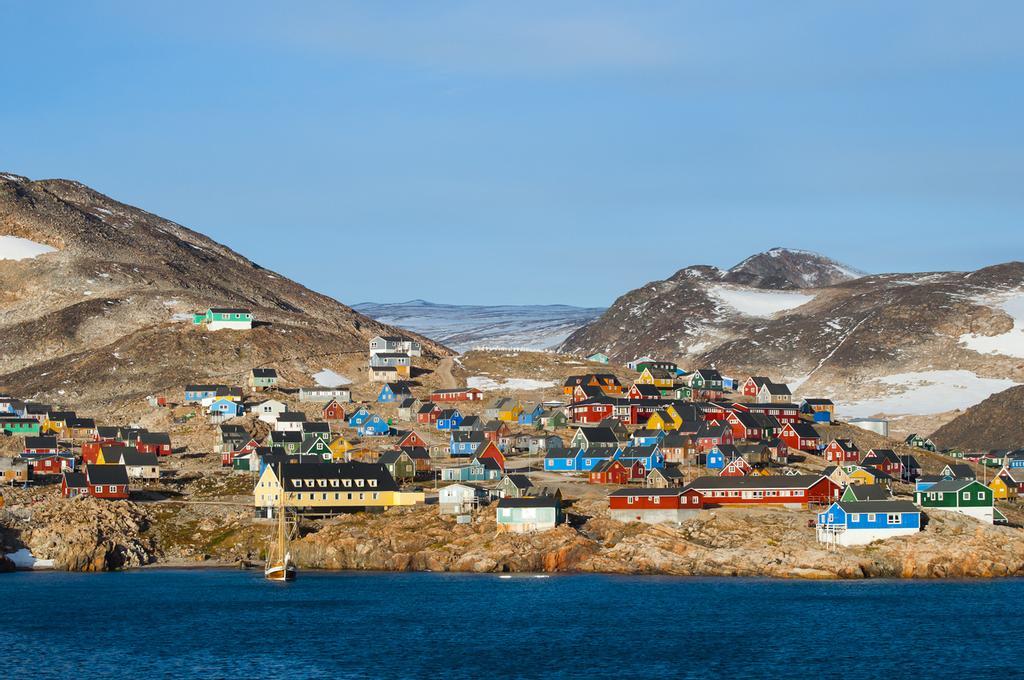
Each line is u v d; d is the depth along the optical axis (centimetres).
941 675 15362
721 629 17775
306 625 18300
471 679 15250
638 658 16200
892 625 17988
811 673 15450
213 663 16112
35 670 15788
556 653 16488
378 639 17350
